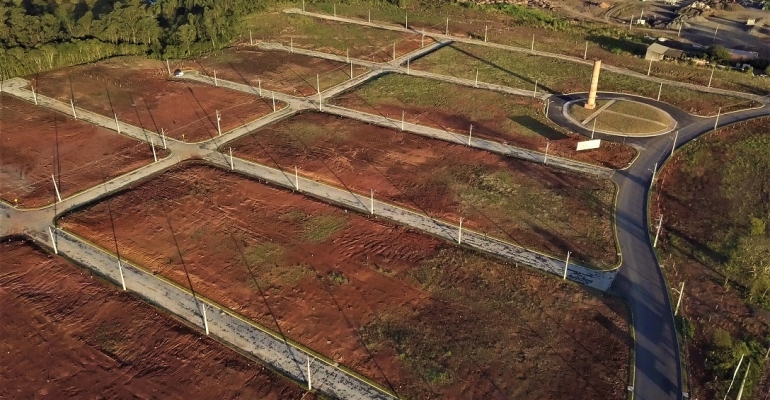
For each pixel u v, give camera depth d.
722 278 45.53
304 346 39.16
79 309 41.97
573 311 42.09
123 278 44.56
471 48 98.56
